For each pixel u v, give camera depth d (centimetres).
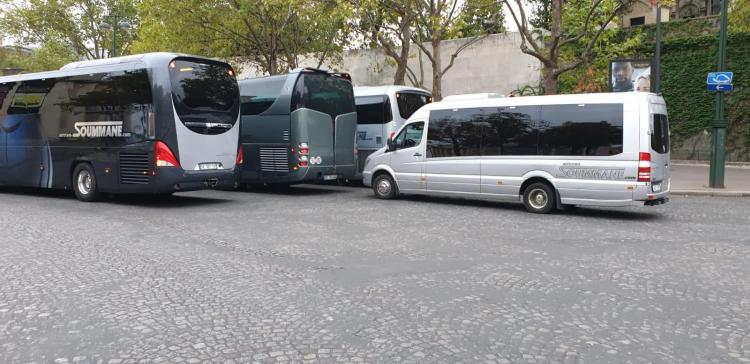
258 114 1570
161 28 2470
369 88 1831
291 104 1511
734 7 2212
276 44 2503
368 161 1474
